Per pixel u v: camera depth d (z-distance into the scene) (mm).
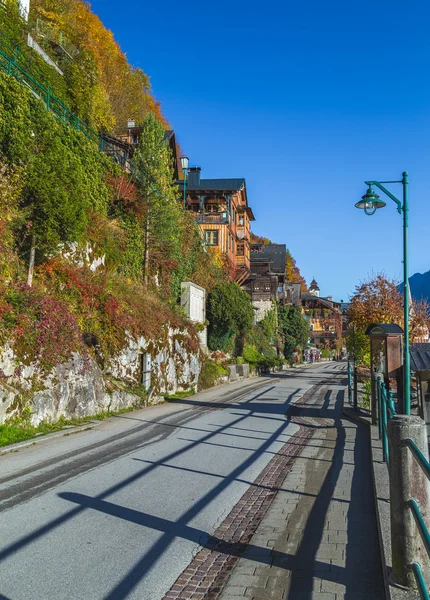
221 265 40094
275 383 30438
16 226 13641
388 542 4340
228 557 4742
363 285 29703
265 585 4105
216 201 47656
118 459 8828
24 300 12156
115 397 15242
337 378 36938
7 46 18578
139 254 23609
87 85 27297
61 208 13656
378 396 10242
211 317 33406
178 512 6023
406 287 12000
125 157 28484
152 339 18812
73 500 6445
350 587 4043
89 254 18203
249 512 6059
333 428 12484
